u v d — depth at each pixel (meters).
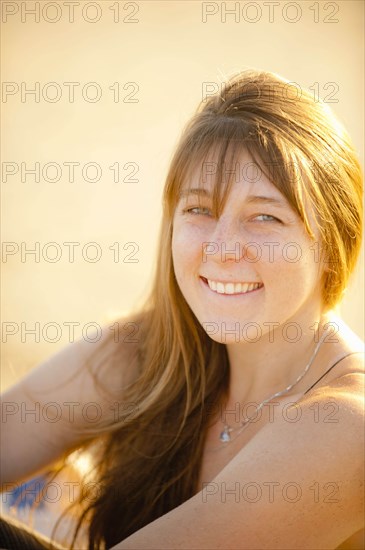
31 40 11.06
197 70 10.20
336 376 2.29
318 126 2.26
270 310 2.29
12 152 9.09
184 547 2.09
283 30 10.73
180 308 2.59
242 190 2.19
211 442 2.62
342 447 2.07
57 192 8.53
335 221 2.28
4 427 2.85
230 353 2.57
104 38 11.21
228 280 2.26
